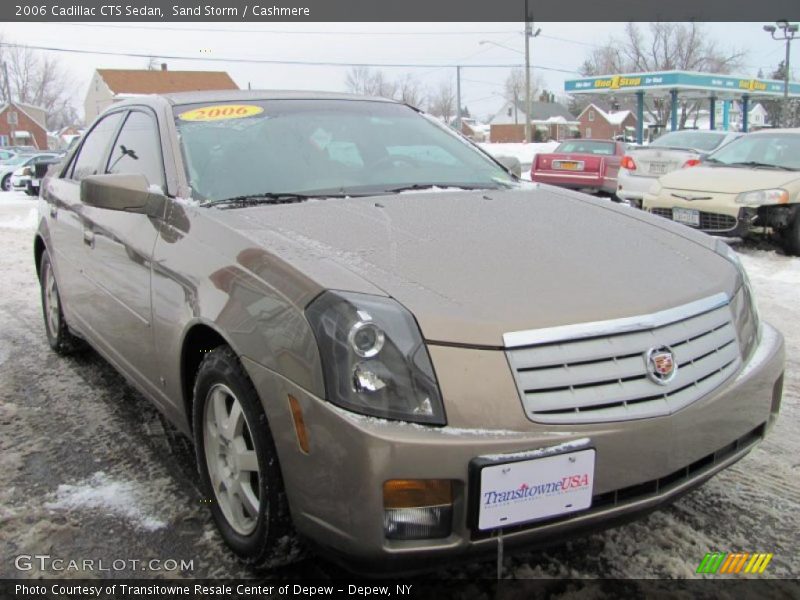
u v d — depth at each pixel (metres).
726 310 2.49
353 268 2.25
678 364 2.22
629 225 2.96
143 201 2.98
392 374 1.98
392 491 1.93
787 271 7.46
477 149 4.01
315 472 2.04
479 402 1.99
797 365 4.58
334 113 3.72
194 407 2.66
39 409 3.92
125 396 4.10
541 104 84.94
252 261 2.37
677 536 2.71
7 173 25.97
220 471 2.59
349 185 3.25
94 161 4.11
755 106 65.62
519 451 1.96
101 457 3.35
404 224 2.73
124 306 3.25
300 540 2.27
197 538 2.70
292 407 2.08
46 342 5.15
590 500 2.05
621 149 15.73
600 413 2.07
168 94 3.68
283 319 2.15
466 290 2.20
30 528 2.76
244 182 3.10
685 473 2.26
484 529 1.95
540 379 2.04
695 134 13.77
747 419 2.42
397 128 3.80
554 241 2.65
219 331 2.38
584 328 2.12
